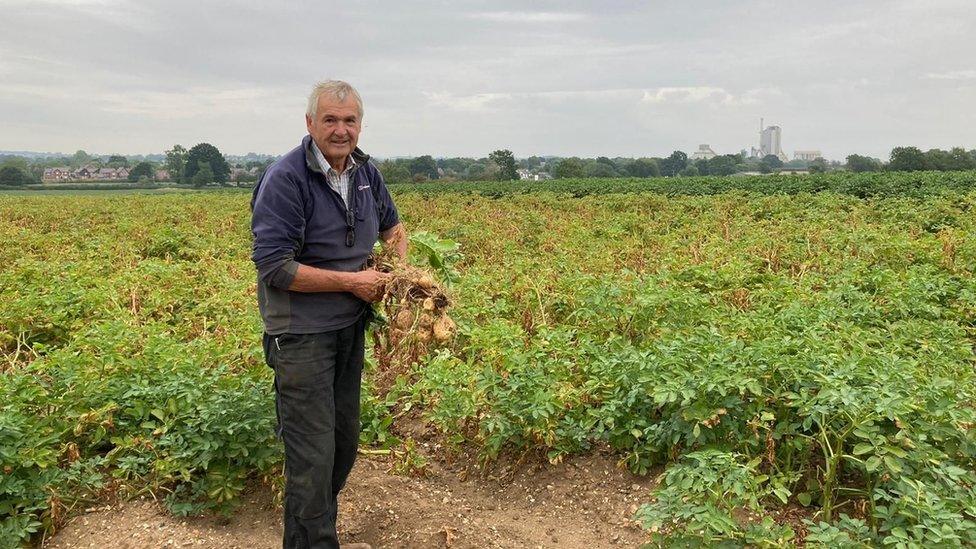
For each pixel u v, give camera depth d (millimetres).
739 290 8055
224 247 13539
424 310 3666
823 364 4539
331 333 3520
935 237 11234
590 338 6289
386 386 6164
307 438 3500
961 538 3377
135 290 8797
